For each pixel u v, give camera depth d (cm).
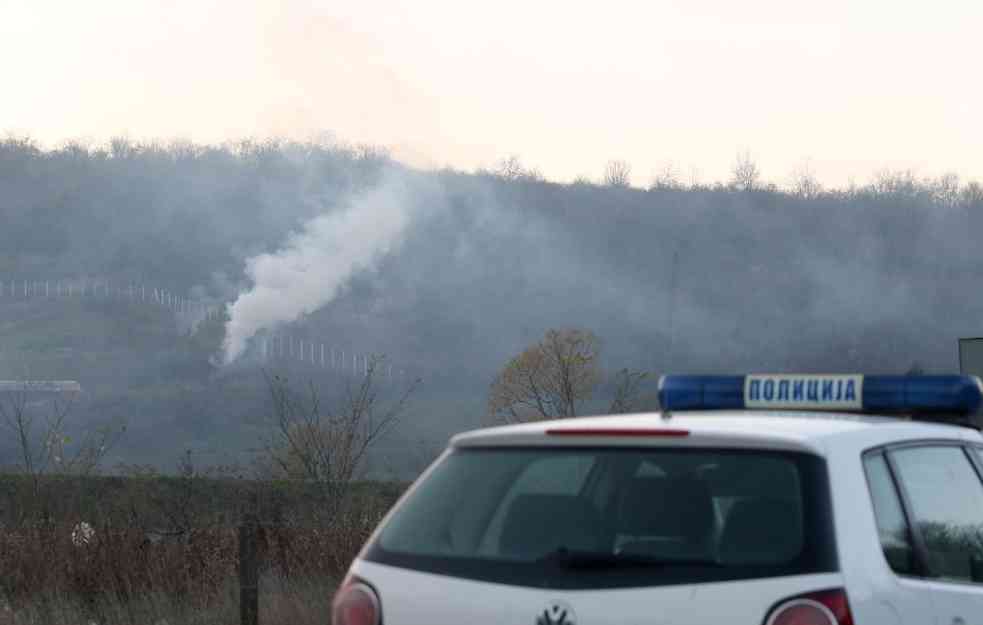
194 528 1350
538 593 478
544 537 489
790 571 461
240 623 1095
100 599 1225
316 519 1420
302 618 1147
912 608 502
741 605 459
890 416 605
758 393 614
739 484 484
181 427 12638
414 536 513
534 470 514
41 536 1280
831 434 508
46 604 1185
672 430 496
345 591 514
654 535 478
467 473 524
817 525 470
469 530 506
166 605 1195
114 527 1309
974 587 566
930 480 566
